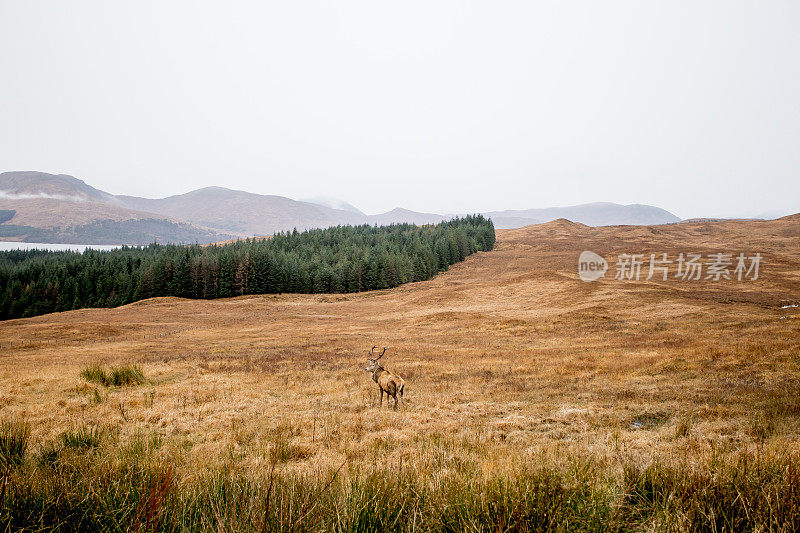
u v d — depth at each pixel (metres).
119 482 2.99
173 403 11.27
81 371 16.16
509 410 9.98
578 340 28.16
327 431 7.93
